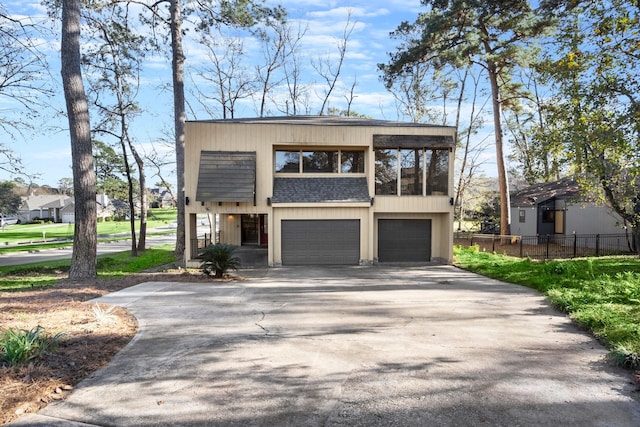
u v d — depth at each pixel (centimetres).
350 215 1522
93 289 943
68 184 7862
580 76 1301
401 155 1553
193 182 1462
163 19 2009
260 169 1485
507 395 389
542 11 1561
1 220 5841
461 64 2250
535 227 2345
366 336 585
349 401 377
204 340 566
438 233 1614
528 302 820
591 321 621
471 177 3244
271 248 1488
